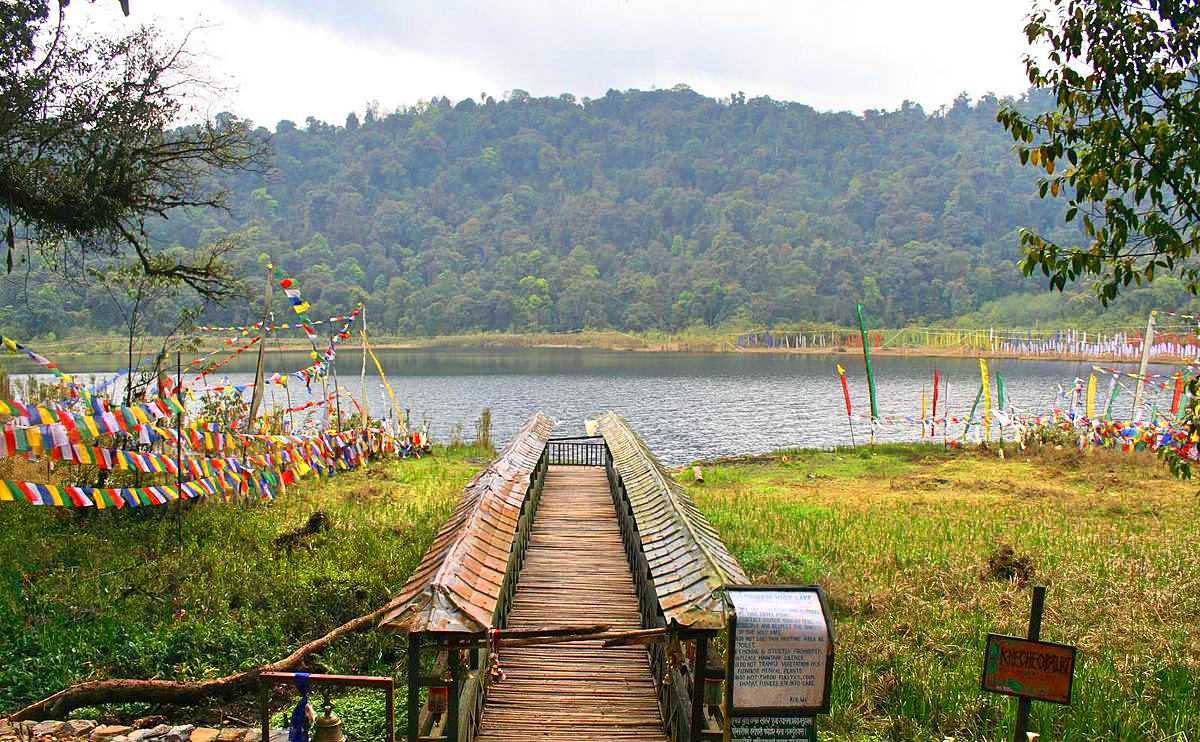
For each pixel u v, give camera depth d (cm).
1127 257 952
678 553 916
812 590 750
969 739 981
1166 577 1462
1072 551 1653
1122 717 991
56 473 1794
